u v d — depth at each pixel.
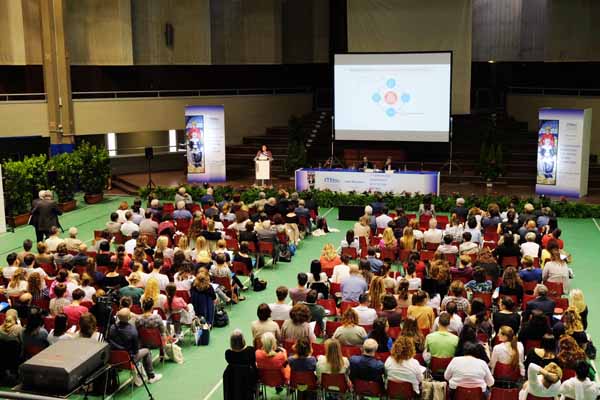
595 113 26.72
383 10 28.59
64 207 22.98
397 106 25.89
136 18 29.88
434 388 8.23
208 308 11.91
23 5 27.39
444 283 11.66
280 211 18.53
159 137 32.16
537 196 23.44
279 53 32.56
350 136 26.58
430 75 25.39
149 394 9.60
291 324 9.50
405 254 14.96
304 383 8.69
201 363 11.08
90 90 29.03
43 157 22.39
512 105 29.83
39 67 28.11
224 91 30.84
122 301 9.66
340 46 32.03
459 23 27.92
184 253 13.28
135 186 26.23
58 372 7.01
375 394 8.41
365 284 11.55
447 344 8.74
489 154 24.75
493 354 8.66
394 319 10.12
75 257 13.12
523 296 11.56
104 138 31.00
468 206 21.55
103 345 7.56
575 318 9.41
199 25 31.08
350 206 21.03
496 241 15.66
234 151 29.88
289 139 28.83
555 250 12.49
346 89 26.30
